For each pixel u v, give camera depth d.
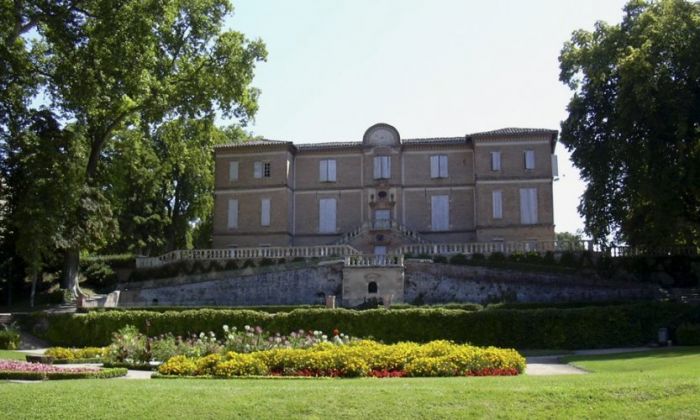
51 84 43.25
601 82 44.66
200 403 13.62
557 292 46.06
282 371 19.72
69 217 45.44
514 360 20.50
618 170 45.25
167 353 24.72
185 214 68.75
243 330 35.66
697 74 37.66
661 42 39.59
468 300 46.91
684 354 26.27
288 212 60.50
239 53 48.03
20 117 43.72
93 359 27.00
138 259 54.00
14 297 50.75
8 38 39.00
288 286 48.44
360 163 61.69
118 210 57.69
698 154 39.50
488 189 57.62
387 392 14.12
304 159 62.59
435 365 19.12
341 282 47.62
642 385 14.16
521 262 48.50
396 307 38.19
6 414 13.32
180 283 49.97
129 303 49.72
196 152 58.16
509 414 12.68
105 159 51.59
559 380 15.98
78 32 39.47
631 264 48.03
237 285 49.19
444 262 48.75
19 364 21.31
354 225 60.72
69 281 47.84
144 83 41.44
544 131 57.53
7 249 48.81
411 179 60.72
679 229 44.75
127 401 13.92
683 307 35.09
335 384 15.79
